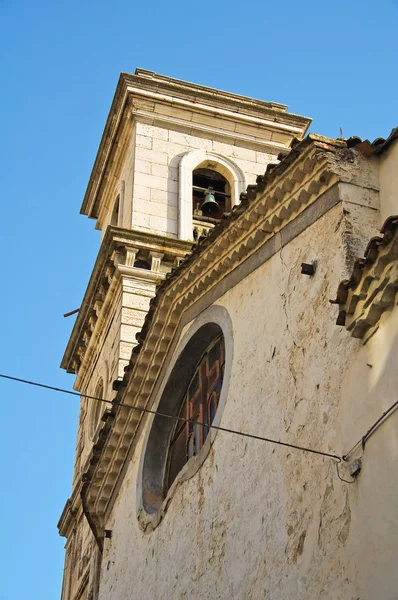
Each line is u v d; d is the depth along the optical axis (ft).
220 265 51.26
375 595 31.71
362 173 42.88
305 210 44.78
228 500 44.39
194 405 54.13
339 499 35.50
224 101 99.45
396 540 31.42
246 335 47.16
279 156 46.29
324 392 38.68
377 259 35.76
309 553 36.58
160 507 52.80
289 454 39.96
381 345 35.29
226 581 42.47
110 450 61.31
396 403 33.42
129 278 82.64
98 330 89.51
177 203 91.56
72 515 86.12
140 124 96.99
